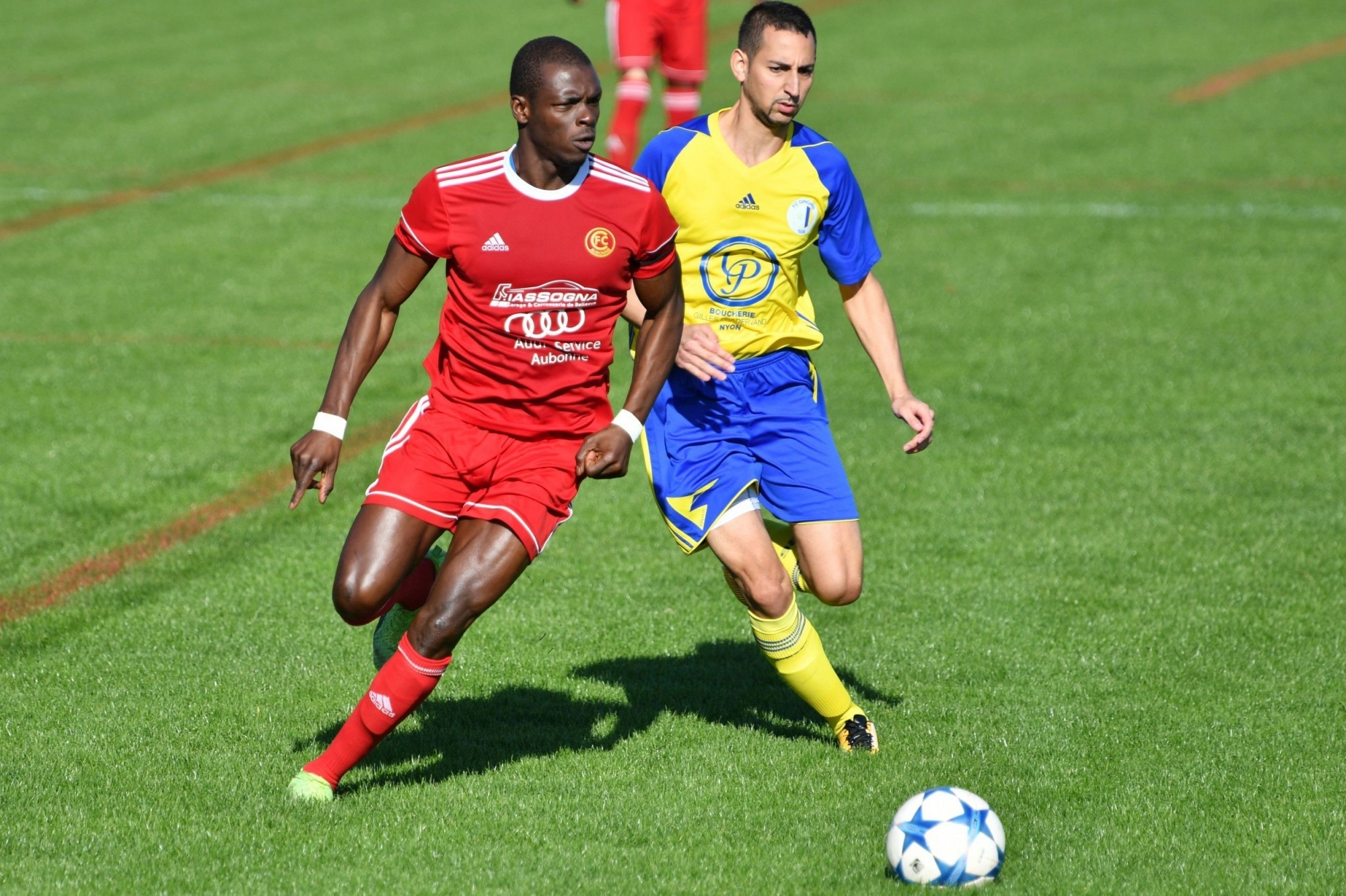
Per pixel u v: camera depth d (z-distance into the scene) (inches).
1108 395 1189.7
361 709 575.5
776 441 645.9
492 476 589.0
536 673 735.1
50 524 930.1
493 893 514.6
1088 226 1706.4
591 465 576.4
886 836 548.1
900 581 851.4
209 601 818.2
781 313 648.4
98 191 1909.4
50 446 1071.0
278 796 589.0
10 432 1098.7
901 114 2279.8
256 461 1050.7
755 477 631.2
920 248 1641.2
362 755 586.2
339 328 1375.5
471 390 587.8
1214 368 1248.8
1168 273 1526.8
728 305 641.6
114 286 1507.1
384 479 586.9
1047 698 698.2
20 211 1812.3
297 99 2468.0
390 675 568.1
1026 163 1996.8
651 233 573.0
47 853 542.0
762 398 647.1
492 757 638.5
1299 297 1439.5
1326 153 1991.9
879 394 1205.1
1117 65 2586.1
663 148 636.7
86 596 821.9
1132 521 938.7
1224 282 1492.4
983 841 518.3
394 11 3255.4
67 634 772.6
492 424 588.7
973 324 1385.3
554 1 3321.9
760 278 637.9
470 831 561.9
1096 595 826.2
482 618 803.4
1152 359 1274.6
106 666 730.2
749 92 616.1
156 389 1203.9
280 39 2984.7
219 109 2394.2
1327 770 620.7
